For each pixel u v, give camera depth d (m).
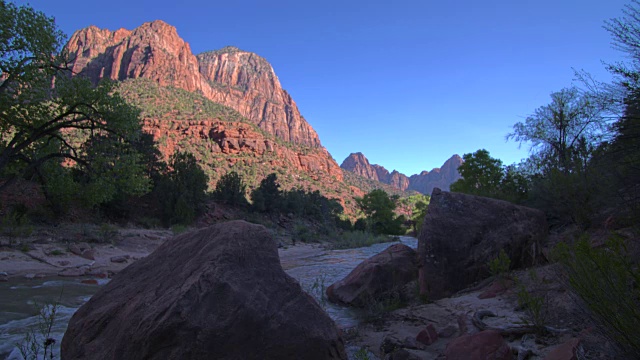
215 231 3.50
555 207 9.33
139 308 2.88
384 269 8.30
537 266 7.23
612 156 5.58
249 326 2.71
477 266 7.55
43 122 17.97
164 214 32.84
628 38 4.76
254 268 3.11
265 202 55.75
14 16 15.30
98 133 19.30
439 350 4.37
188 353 2.52
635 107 4.98
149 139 36.03
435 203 8.70
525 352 3.41
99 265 14.73
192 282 2.81
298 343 2.84
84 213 25.41
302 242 37.88
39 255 14.41
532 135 16.89
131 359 2.58
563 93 15.58
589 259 2.84
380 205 69.62
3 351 4.77
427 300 7.31
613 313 2.55
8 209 20.12
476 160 19.27
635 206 5.50
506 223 8.12
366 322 6.39
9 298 8.34
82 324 3.11
